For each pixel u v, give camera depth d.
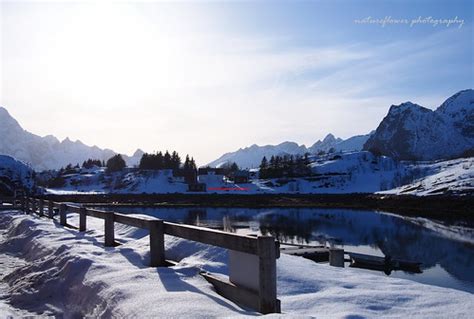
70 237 10.33
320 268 6.83
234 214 75.12
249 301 4.33
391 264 23.00
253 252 4.13
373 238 42.00
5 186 71.38
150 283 5.17
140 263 6.63
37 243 9.97
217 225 53.06
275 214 75.81
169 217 65.88
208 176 167.50
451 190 86.62
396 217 69.06
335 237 42.59
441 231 48.16
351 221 61.75
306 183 169.88
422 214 73.38
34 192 82.62
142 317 4.00
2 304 5.86
